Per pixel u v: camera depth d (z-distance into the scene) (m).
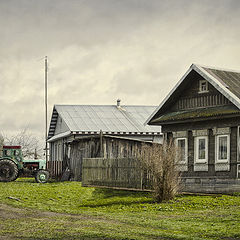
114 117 45.47
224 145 26.11
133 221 16.23
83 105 47.81
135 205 20.67
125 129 42.94
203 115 26.52
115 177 27.45
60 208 20.22
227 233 13.69
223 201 20.92
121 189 26.84
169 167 21.44
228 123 25.80
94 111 46.41
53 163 41.69
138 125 44.31
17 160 35.66
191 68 27.73
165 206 20.00
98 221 16.33
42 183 33.62
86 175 29.70
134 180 26.09
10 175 34.75
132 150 35.06
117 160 27.41
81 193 25.70
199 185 27.28
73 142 39.34
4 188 27.73
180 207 19.69
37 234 13.73
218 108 26.56
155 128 44.09
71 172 39.25
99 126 42.91
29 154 62.03
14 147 35.72
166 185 21.31
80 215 18.08
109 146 35.81
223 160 25.92
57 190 26.70
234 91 25.88
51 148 53.09
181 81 28.45
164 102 29.55
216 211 18.42
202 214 17.75
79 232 13.90
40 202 22.02
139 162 24.95
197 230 14.29
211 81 26.25
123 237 12.97
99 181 28.67
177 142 29.20
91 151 36.75
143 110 48.44
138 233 13.72
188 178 28.08
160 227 14.99
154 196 21.48
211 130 26.94
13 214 18.25
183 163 28.48
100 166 28.67
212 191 26.39
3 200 22.12
